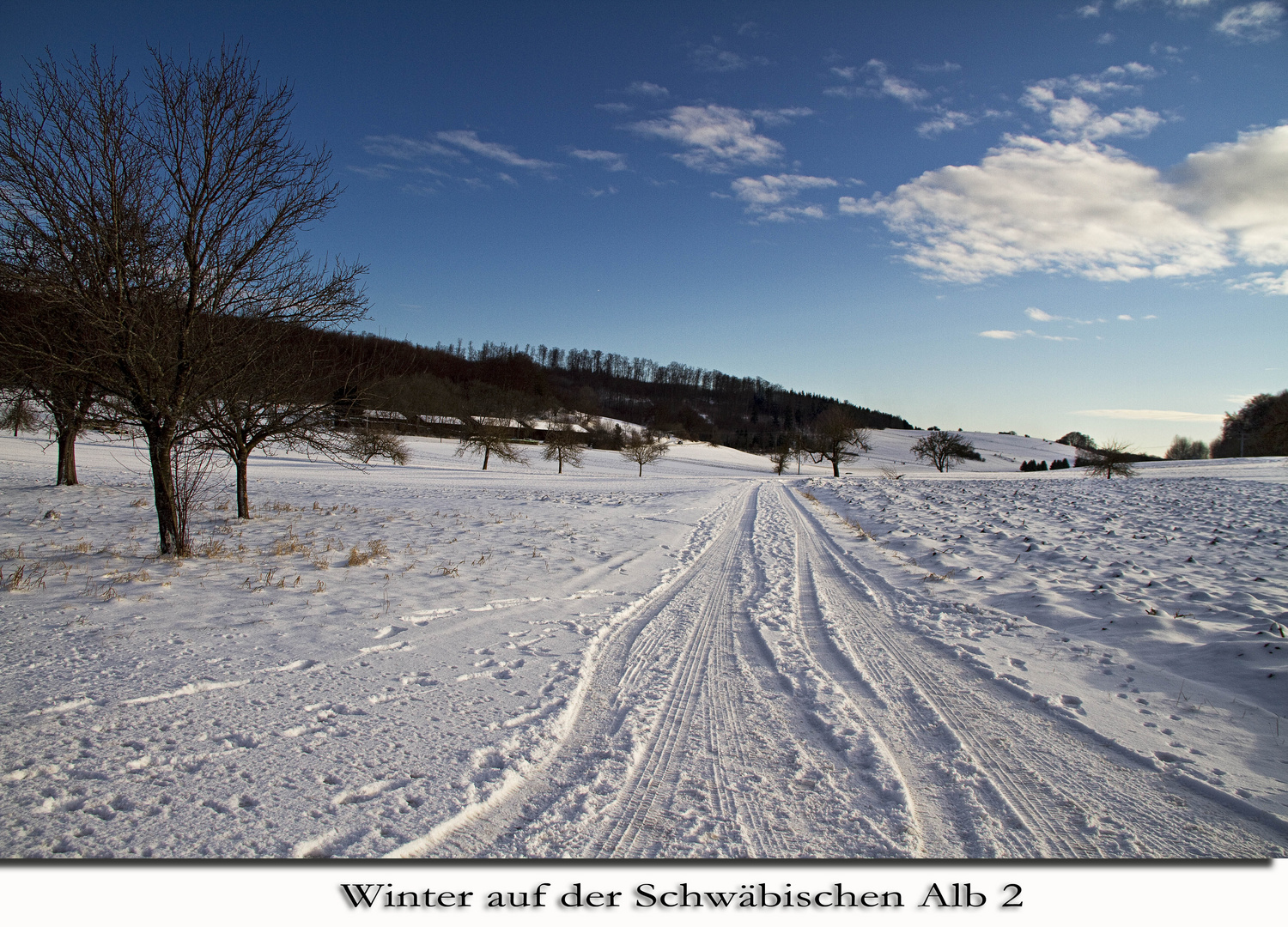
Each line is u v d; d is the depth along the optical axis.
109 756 3.69
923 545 14.17
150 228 8.68
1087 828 3.56
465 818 3.38
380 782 3.62
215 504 15.86
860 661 6.52
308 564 9.44
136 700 4.46
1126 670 6.26
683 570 11.61
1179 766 4.30
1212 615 7.68
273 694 4.77
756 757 4.29
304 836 3.09
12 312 8.28
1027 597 9.00
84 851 2.87
